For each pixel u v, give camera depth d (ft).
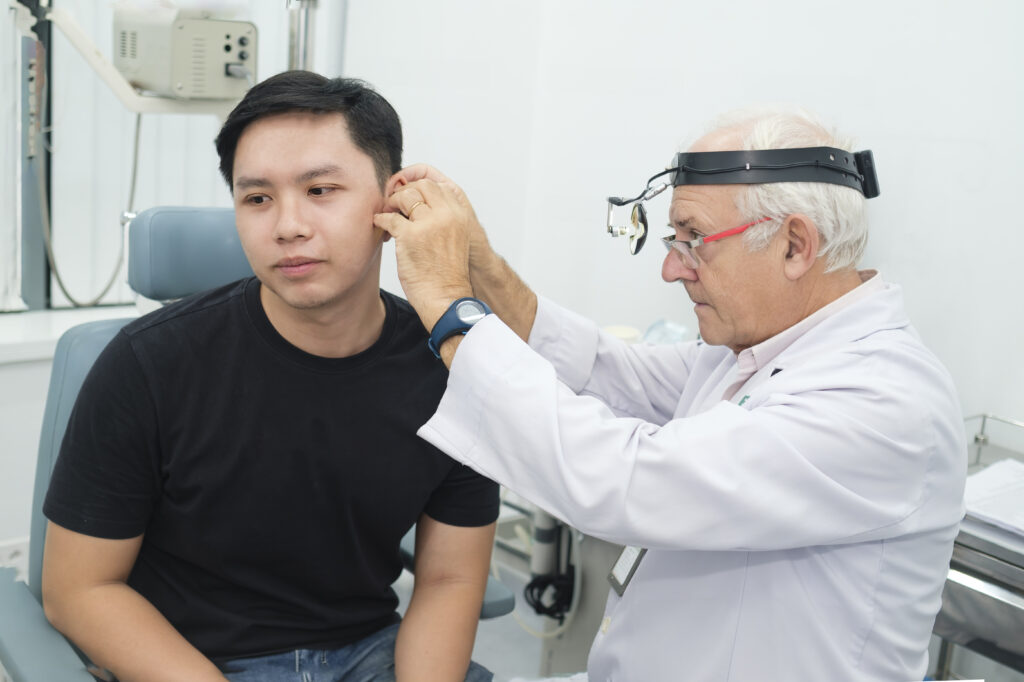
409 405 3.98
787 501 3.13
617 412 4.85
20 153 7.91
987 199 5.99
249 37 7.32
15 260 8.09
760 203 3.39
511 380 3.31
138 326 3.78
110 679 3.92
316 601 4.11
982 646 4.72
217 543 3.84
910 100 6.31
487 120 9.04
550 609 6.68
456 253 3.62
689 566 3.60
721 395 3.94
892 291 3.69
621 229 4.02
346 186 3.56
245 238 3.60
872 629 3.38
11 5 6.67
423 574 4.21
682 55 7.68
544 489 3.30
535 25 8.83
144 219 4.70
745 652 3.43
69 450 3.68
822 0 6.72
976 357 6.18
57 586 3.69
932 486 3.36
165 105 7.24
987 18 5.87
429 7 8.79
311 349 3.85
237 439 3.77
